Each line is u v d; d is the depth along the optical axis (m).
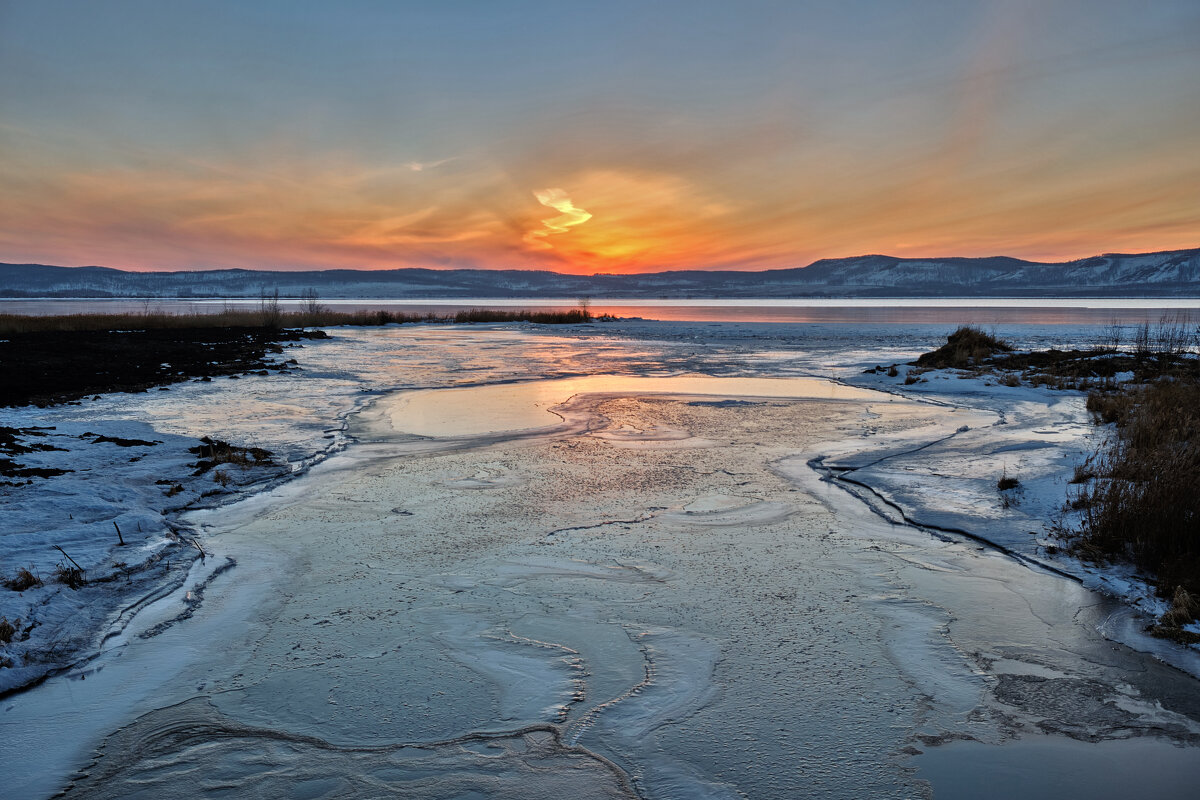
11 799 3.08
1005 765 3.27
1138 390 14.19
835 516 6.91
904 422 11.92
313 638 4.51
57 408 13.22
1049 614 4.82
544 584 5.30
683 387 16.69
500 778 3.19
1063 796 3.06
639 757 3.33
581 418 12.36
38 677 4.05
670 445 10.12
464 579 5.40
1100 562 5.64
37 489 7.41
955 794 3.07
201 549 6.09
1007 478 7.88
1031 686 3.94
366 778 3.20
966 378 17.25
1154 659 4.23
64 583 5.25
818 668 4.11
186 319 43.31
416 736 3.50
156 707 3.78
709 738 3.47
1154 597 5.00
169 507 7.21
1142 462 7.12
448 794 3.09
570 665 4.16
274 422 11.98
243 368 20.33
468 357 24.98
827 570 5.57
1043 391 15.17
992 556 5.88
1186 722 3.61
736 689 3.90
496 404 13.95
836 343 32.50
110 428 11.08
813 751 3.37
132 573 5.55
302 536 6.39
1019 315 72.00
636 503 7.32
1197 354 21.14
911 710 3.71
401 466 8.95
